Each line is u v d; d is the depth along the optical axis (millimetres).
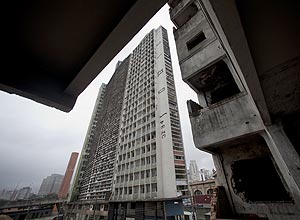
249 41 1999
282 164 3467
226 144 5160
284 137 3021
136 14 1311
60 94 1855
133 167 27297
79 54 1713
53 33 1562
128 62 52156
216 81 6320
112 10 1393
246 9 1744
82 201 35781
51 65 1803
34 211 48281
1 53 1474
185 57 6543
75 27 1519
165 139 25438
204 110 5055
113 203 26766
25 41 1581
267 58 2262
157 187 21906
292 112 3107
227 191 4918
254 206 4289
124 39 1464
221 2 1288
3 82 1440
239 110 4250
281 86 2662
